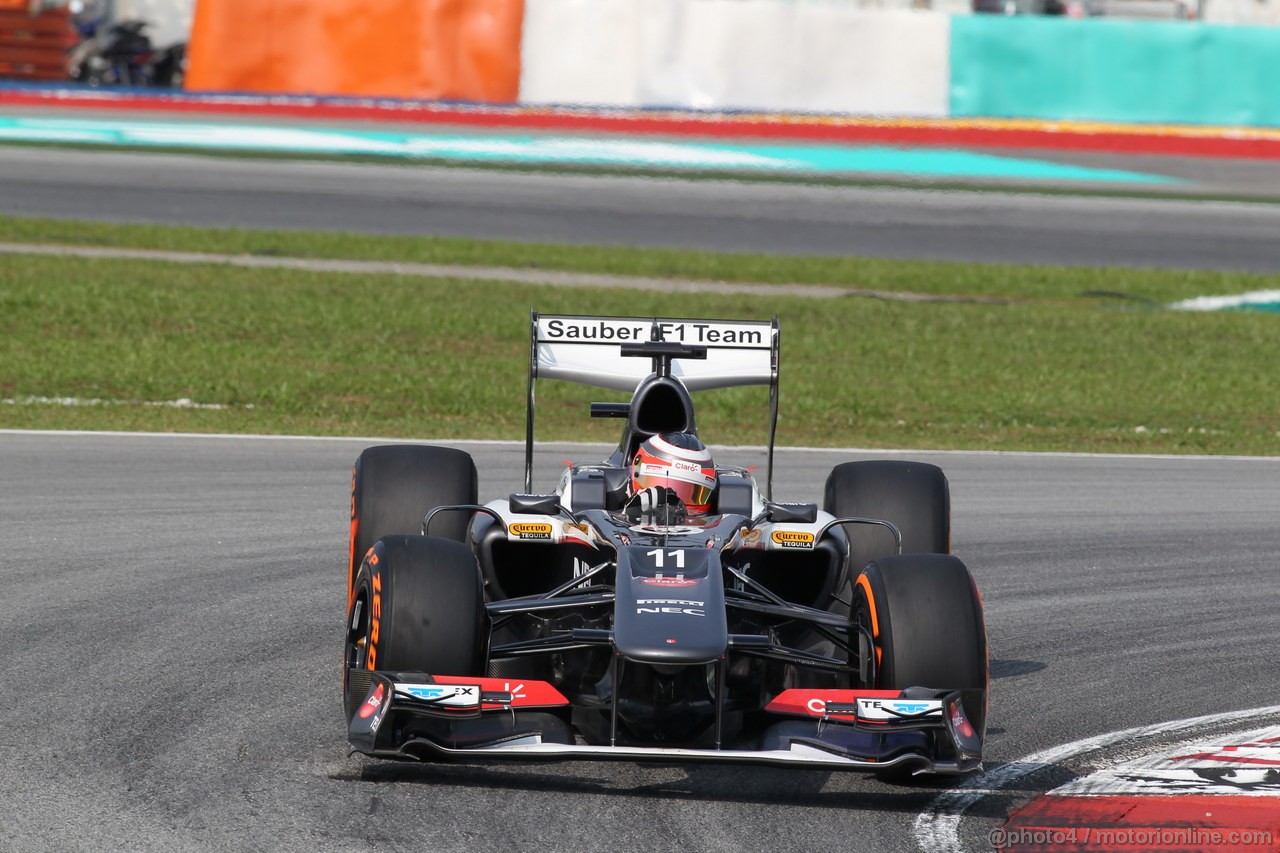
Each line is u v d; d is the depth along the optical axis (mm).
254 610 27781
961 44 121312
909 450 50781
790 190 112562
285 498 38812
